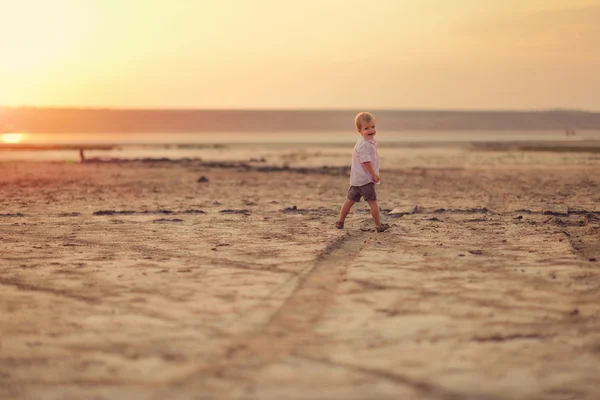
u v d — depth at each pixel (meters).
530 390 2.75
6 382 2.88
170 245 6.21
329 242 6.24
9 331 3.58
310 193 12.20
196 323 3.70
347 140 51.50
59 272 5.02
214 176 16.80
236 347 3.30
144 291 4.41
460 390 2.76
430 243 6.23
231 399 2.68
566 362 3.05
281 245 6.12
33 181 14.92
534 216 8.27
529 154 27.09
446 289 4.39
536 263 5.20
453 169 19.16
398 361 3.09
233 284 4.59
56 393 2.76
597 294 4.22
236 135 71.56
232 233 6.95
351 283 4.57
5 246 6.20
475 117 131.38
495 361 3.07
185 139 55.66
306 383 2.84
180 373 2.97
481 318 3.74
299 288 4.46
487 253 5.66
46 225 7.68
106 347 3.32
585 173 16.72
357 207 9.56
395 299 4.15
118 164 21.83
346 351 3.23
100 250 5.96
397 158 25.84
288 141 49.38
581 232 6.88
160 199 10.98
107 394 2.75
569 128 95.50
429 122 124.19
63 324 3.70
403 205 9.61
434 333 3.48
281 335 3.48
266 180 15.54
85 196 11.49
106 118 129.00
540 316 3.76
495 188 12.85
